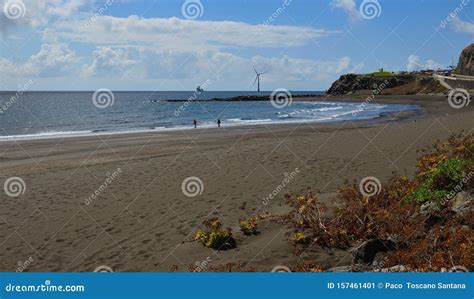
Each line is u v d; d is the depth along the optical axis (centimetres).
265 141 2531
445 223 738
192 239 915
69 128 4788
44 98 16000
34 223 1084
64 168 1831
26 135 3766
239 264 731
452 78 11400
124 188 1402
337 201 990
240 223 920
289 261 755
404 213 811
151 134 3475
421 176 952
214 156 1956
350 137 2462
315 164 1639
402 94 12112
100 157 2152
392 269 636
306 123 4266
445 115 4234
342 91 16138
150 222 1052
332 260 750
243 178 1470
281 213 1005
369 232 794
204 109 8875
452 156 1012
